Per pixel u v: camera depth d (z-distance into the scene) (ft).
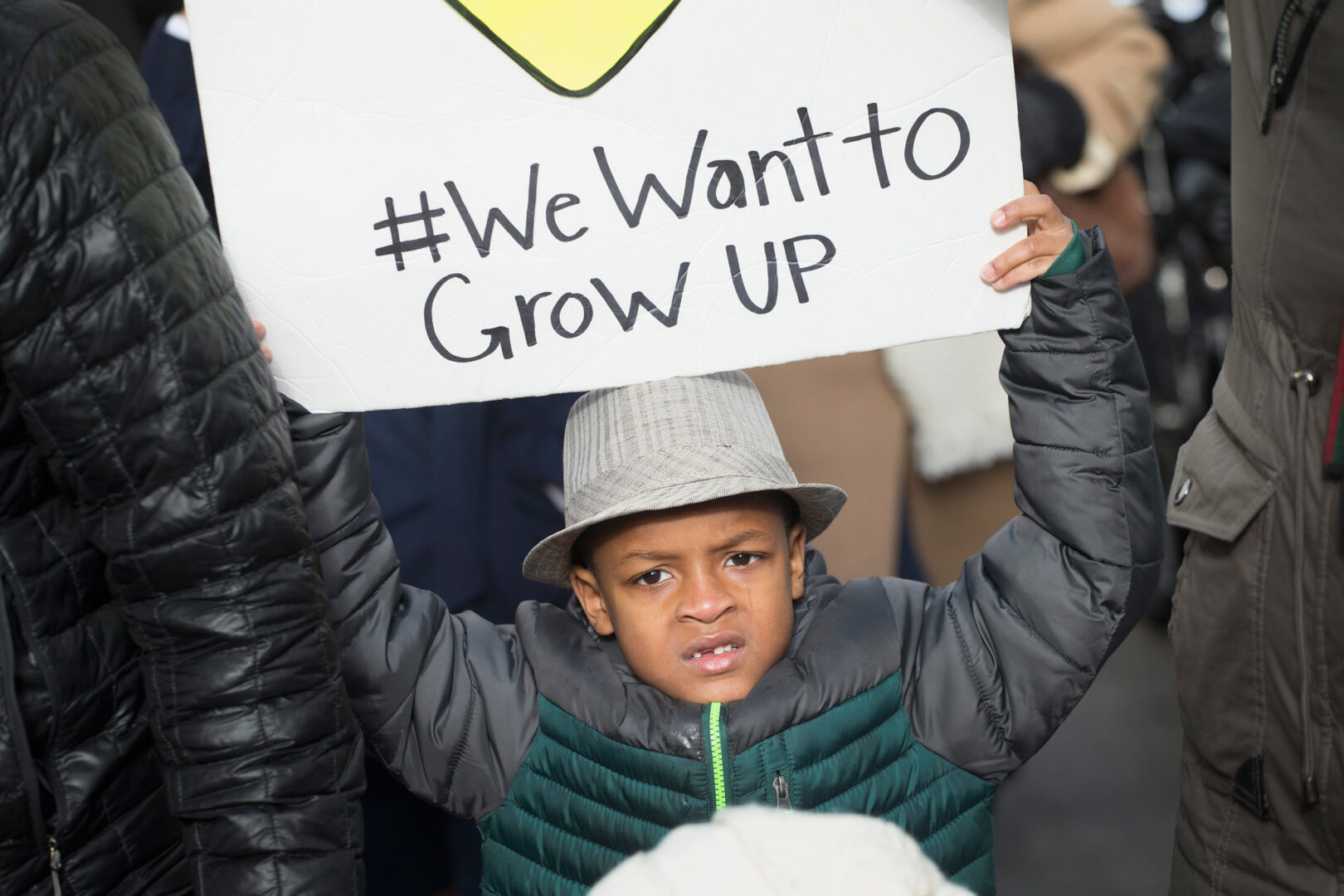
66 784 4.94
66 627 4.90
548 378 5.69
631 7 5.52
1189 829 6.29
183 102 8.36
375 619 5.89
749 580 5.84
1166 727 13.92
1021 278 5.63
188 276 4.73
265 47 5.52
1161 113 15.90
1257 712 5.77
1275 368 5.55
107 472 4.67
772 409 9.76
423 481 8.23
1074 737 13.84
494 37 5.53
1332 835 5.55
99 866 5.09
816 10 5.53
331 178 5.59
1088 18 9.37
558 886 5.91
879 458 9.80
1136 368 5.79
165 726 4.92
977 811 6.06
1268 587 5.61
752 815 5.65
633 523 5.75
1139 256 10.67
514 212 5.61
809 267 5.64
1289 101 5.22
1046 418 5.81
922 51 5.56
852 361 9.66
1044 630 5.82
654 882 5.51
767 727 5.76
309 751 5.00
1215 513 5.85
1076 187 9.25
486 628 6.42
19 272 4.42
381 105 5.56
